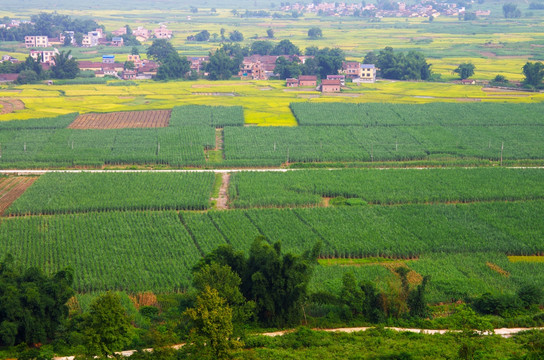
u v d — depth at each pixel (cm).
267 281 11619
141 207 17238
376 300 12000
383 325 11444
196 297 11044
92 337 9719
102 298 10125
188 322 11062
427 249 14738
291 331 11444
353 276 12275
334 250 14688
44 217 16425
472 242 15050
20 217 16475
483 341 10669
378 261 14500
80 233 15412
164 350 9981
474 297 12462
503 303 11994
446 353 10188
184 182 19125
